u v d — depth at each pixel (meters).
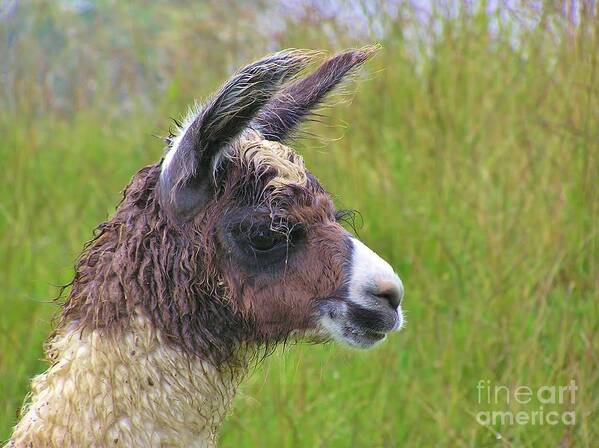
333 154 14.84
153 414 7.53
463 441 11.01
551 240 12.60
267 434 11.50
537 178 13.39
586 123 12.23
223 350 7.90
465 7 15.33
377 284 7.80
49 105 18.36
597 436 10.66
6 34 17.70
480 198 13.65
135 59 19.23
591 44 12.55
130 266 7.65
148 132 17.30
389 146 15.09
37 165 16.36
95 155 17.59
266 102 7.50
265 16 17.38
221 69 17.64
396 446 11.20
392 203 14.16
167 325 7.64
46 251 14.41
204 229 7.78
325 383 12.06
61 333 7.71
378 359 12.11
